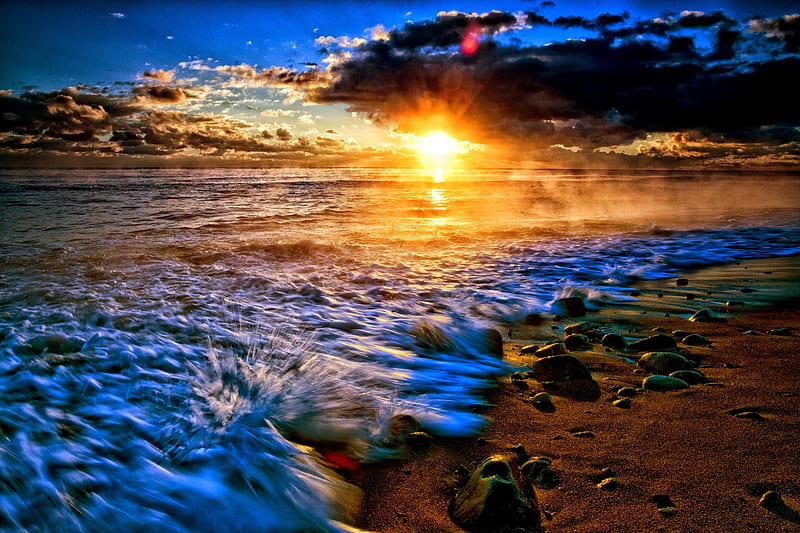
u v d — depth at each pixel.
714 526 1.76
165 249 8.16
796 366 3.40
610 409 2.79
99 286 5.58
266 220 12.72
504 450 2.37
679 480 2.05
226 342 3.75
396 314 4.74
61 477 1.98
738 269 7.25
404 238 9.95
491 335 4.05
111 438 2.29
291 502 1.93
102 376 3.03
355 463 2.24
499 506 1.81
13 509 1.77
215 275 6.30
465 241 9.77
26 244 8.59
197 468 2.09
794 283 6.30
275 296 5.34
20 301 4.86
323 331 4.11
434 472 2.20
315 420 2.52
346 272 6.74
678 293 5.82
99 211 14.38
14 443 2.20
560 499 1.95
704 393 2.96
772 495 1.90
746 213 16.30
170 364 3.26
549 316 4.89
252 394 2.76
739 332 4.28
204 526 1.77
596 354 3.76
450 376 3.29
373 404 2.74
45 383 2.90
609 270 7.16
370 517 1.90
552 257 8.16
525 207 18.33
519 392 3.08
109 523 1.74
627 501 1.92
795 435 2.41
